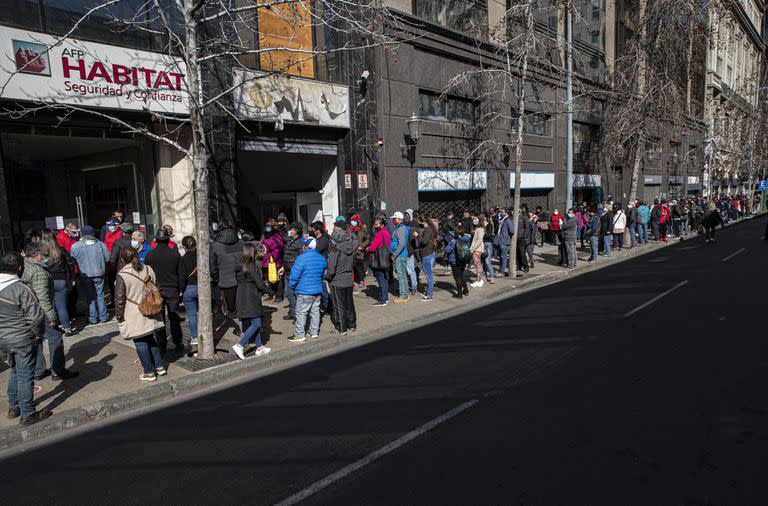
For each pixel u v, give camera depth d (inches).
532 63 625.3
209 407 221.6
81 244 341.7
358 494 144.1
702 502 133.8
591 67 935.0
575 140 937.5
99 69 355.9
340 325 329.7
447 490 143.8
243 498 145.8
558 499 137.1
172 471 164.2
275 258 434.0
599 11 954.1
